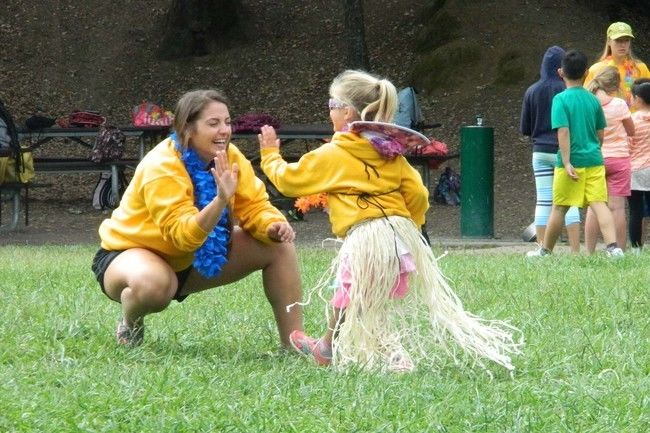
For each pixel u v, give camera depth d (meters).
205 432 9.35
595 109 24.62
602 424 9.73
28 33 64.38
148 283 12.45
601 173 24.64
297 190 12.20
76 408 9.92
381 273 11.73
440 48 59.72
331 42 64.25
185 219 12.12
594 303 16.62
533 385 11.20
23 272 21.03
